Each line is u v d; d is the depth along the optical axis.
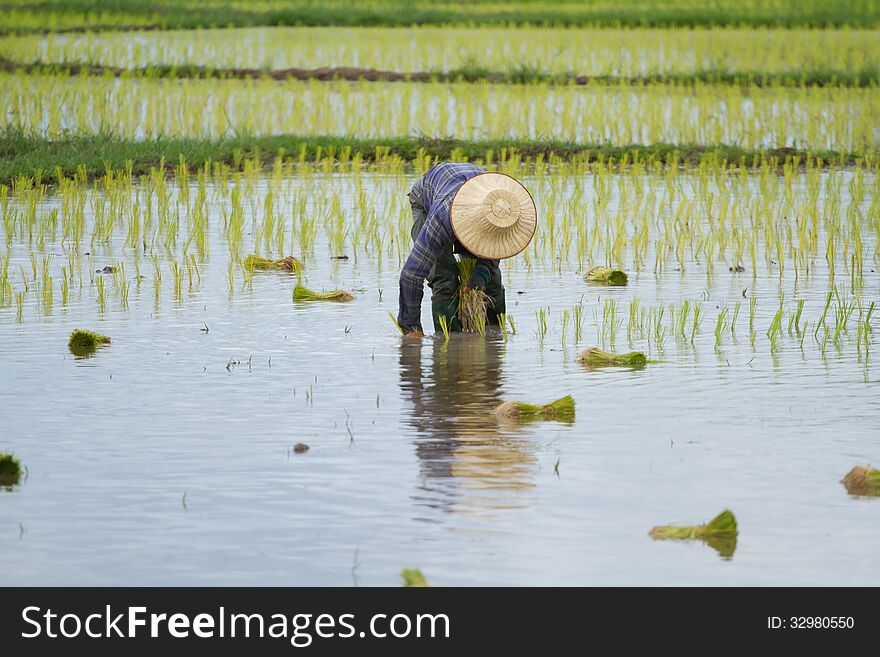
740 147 38.66
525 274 24.17
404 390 16.45
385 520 12.02
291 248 26.38
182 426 14.84
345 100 44.56
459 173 19.81
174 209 30.30
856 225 26.55
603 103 47.09
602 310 21.17
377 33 69.44
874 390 16.34
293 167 36.88
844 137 41.38
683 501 12.46
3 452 13.84
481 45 63.16
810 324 20.19
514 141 38.94
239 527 11.87
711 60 58.09
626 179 34.69
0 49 57.97
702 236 27.45
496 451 13.98
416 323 19.58
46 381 16.75
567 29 72.00
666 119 44.53
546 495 12.62
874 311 21.05
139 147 36.66
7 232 25.36
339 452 13.91
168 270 24.22
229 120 41.91
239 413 15.38
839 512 12.22
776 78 52.88
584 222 27.84
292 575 10.91
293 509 12.27
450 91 51.47
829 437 14.41
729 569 11.04
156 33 69.19
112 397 16.02
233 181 34.69
